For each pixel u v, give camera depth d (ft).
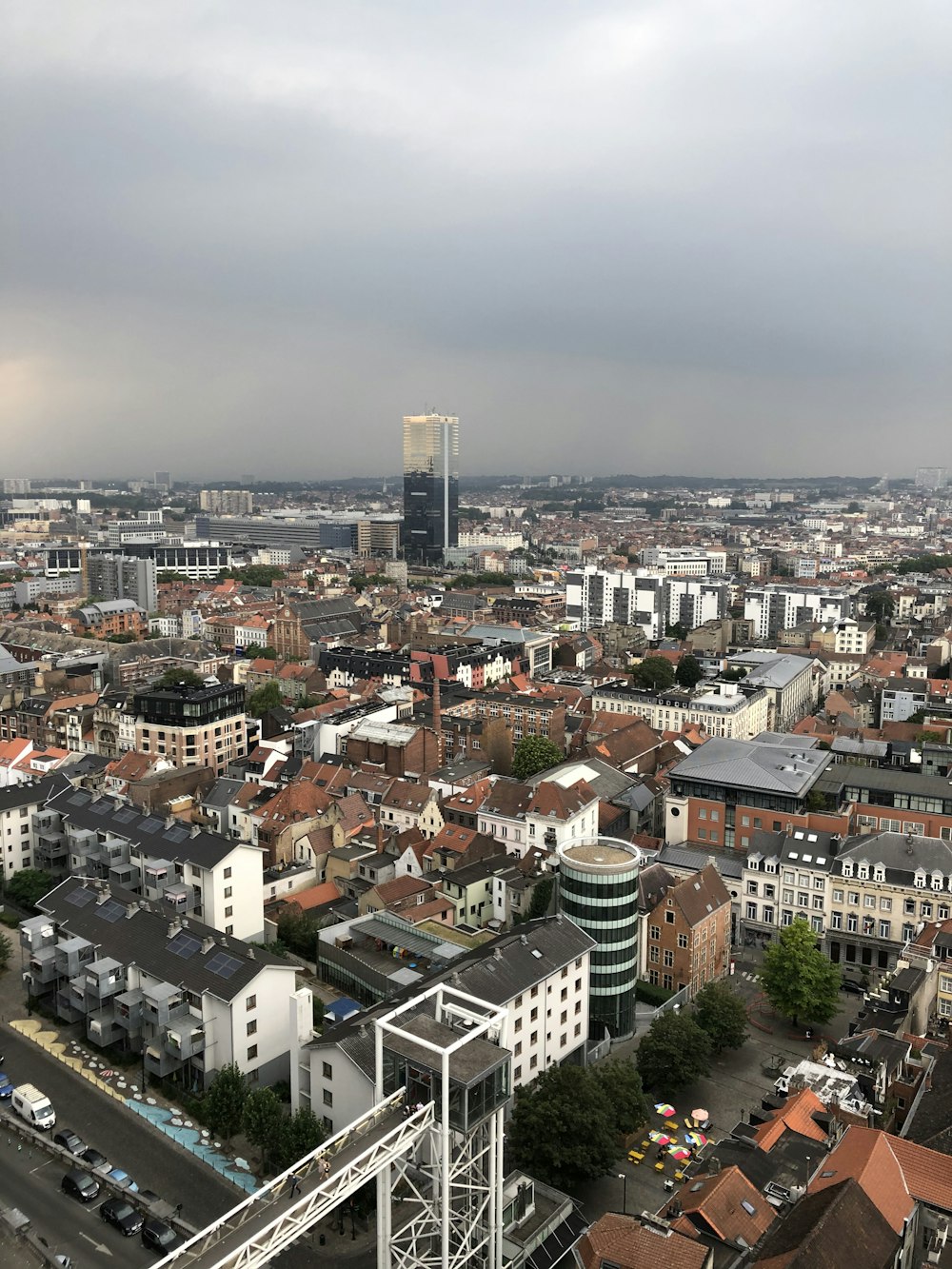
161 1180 340.59
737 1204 289.33
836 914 539.70
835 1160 306.76
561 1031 415.44
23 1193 334.03
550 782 624.59
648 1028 462.19
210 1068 391.04
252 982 390.83
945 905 508.12
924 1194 300.81
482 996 372.99
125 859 533.55
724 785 618.85
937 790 609.42
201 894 499.10
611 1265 268.82
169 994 393.09
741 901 569.64
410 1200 269.23
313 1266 304.50
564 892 452.76
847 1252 261.65
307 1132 335.06
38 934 445.78
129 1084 396.57
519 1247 297.94
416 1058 269.03
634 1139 381.81
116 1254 307.37
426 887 545.85
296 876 584.81
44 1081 397.80
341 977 475.72
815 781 631.15
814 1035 463.42
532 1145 339.98
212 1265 225.97
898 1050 394.93
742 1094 413.80
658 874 522.47
